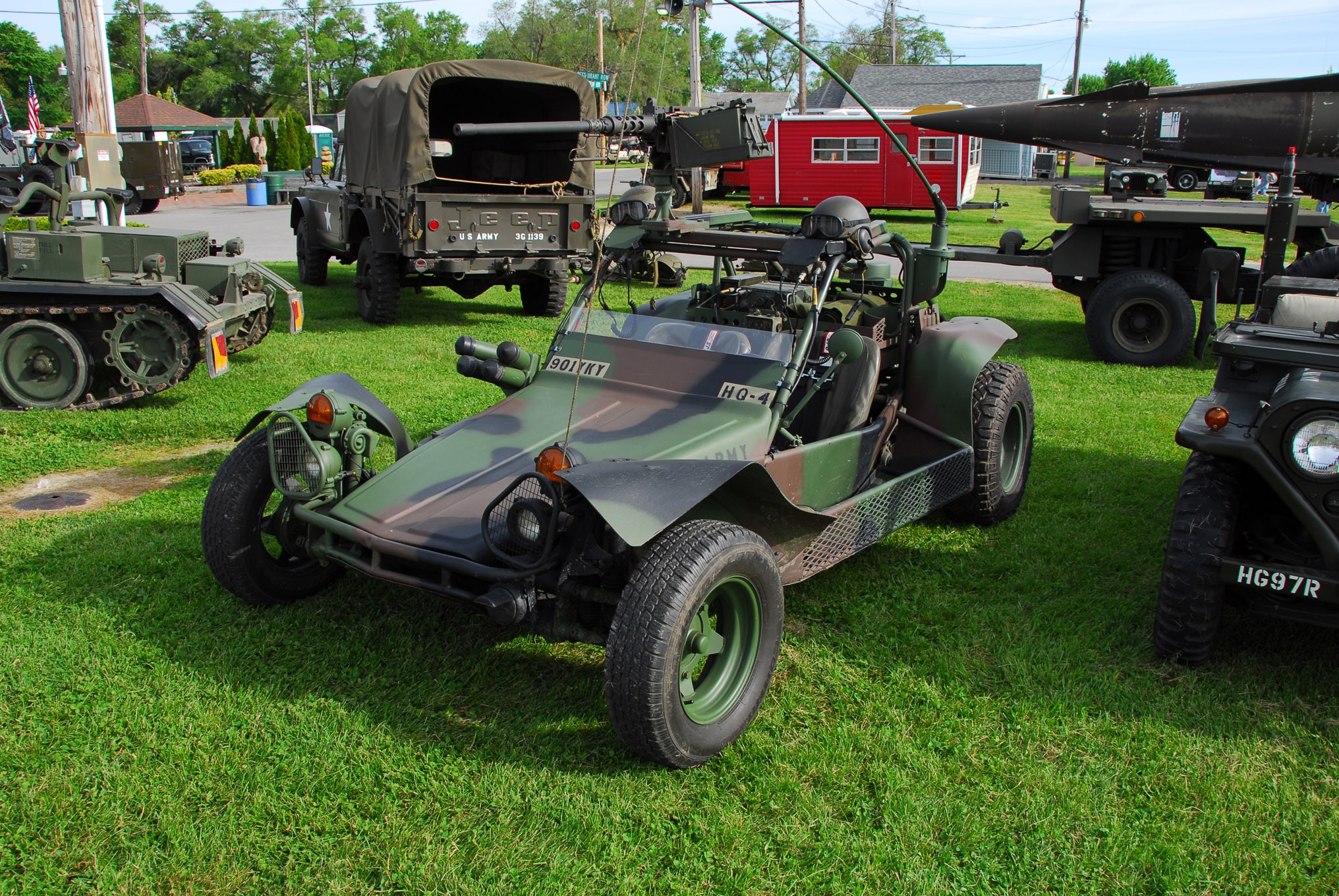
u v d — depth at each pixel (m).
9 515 5.24
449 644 3.83
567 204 10.61
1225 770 3.10
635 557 3.22
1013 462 5.38
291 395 3.94
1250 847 2.76
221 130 44.50
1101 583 4.49
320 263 13.56
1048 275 15.88
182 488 5.59
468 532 3.35
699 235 4.37
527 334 10.30
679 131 4.80
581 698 3.48
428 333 10.24
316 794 2.96
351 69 89.62
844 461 4.19
